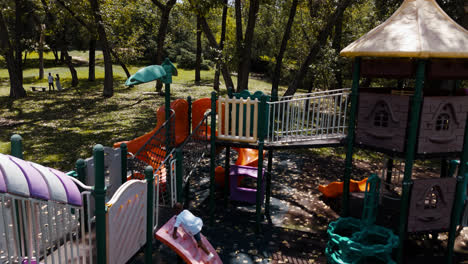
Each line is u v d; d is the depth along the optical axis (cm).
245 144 815
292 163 1368
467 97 656
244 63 1897
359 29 2216
